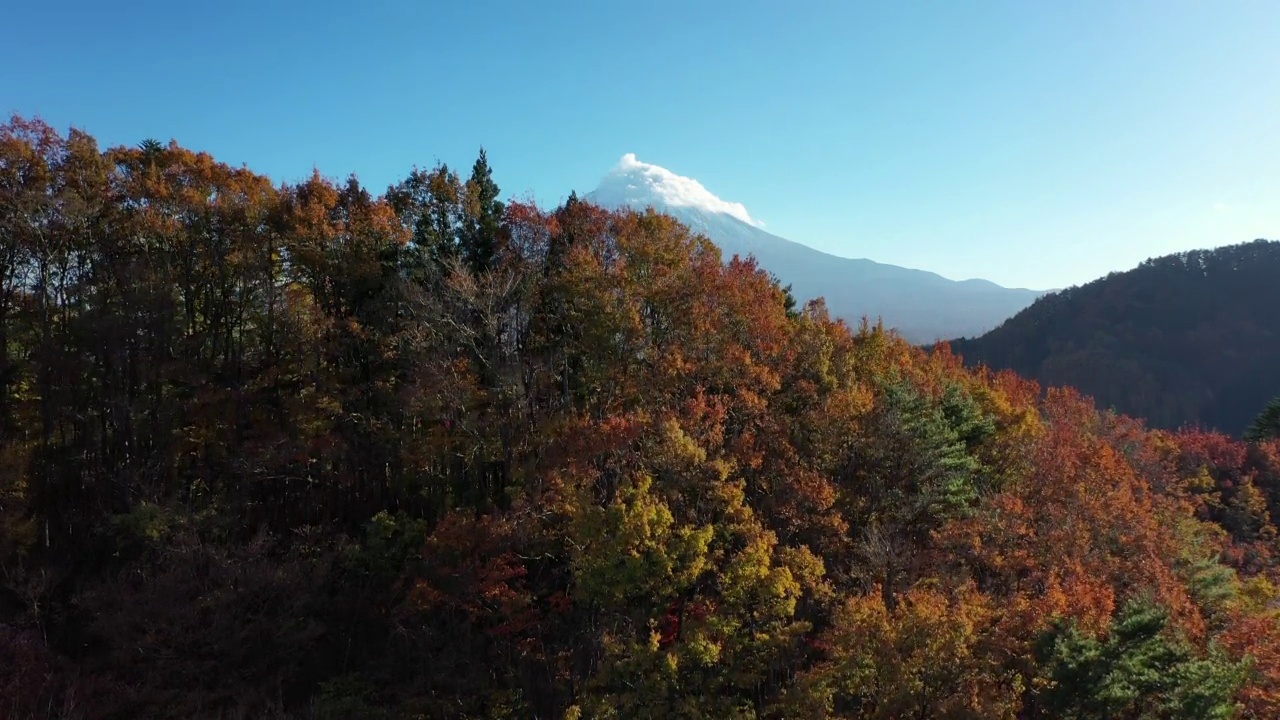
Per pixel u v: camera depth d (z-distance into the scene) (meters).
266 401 36.91
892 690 22.75
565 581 32.03
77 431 34.78
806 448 34.12
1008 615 24.22
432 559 29.98
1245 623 26.61
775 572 25.23
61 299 36.09
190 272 38.25
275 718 27.25
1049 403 62.75
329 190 38.78
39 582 30.30
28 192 33.44
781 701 25.39
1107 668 20.67
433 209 40.69
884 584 29.30
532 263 37.81
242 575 28.77
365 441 36.19
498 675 29.95
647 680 24.41
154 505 29.66
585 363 36.22
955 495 34.16
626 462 30.14
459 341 34.56
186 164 38.28
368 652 31.34
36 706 26.70
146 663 28.02
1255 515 54.47
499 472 36.03
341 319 37.69
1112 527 32.78
